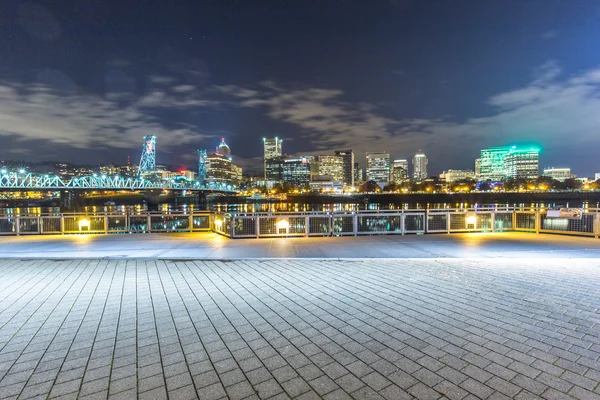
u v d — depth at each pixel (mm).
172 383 3867
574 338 4816
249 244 13719
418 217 16984
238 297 6891
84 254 11641
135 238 16031
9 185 114812
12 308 6316
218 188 184250
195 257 10781
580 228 15438
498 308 6043
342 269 9266
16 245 13898
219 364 4270
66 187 124625
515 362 4184
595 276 8234
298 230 16016
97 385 3836
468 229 17328
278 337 5008
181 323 5574
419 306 6207
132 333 5203
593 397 3482
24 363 4332
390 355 4418
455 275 8477
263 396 3605
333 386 3764
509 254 11141
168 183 168875
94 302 6648
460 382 3787
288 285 7727
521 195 176000
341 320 5613
